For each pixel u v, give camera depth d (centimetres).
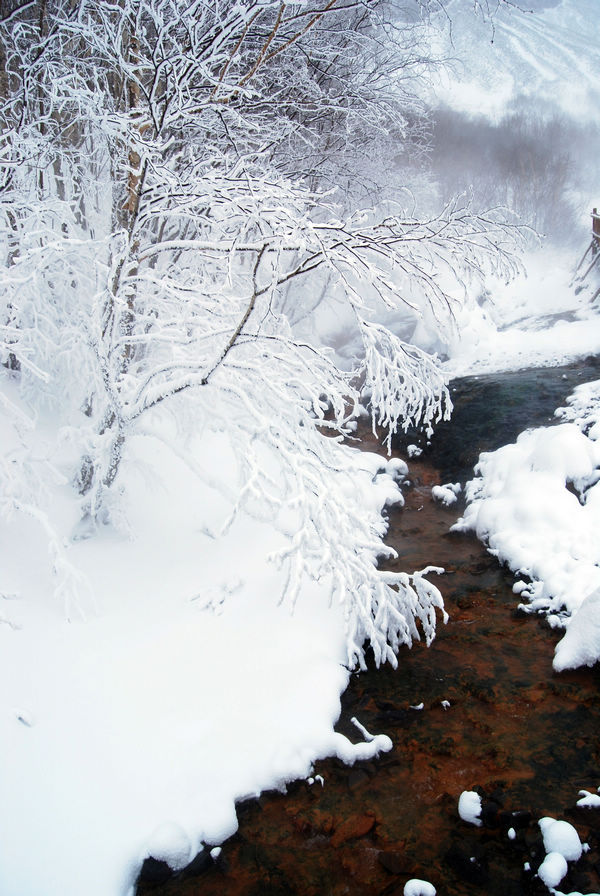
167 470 747
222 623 519
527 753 416
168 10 609
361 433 1120
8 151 593
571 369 1138
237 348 568
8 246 627
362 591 508
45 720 391
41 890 308
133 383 569
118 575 554
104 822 350
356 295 493
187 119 584
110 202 739
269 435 489
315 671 473
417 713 459
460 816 372
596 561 609
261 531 659
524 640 540
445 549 725
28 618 467
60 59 645
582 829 357
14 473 518
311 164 1113
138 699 429
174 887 338
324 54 877
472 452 931
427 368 605
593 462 727
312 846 360
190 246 542
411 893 326
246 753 405
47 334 653
